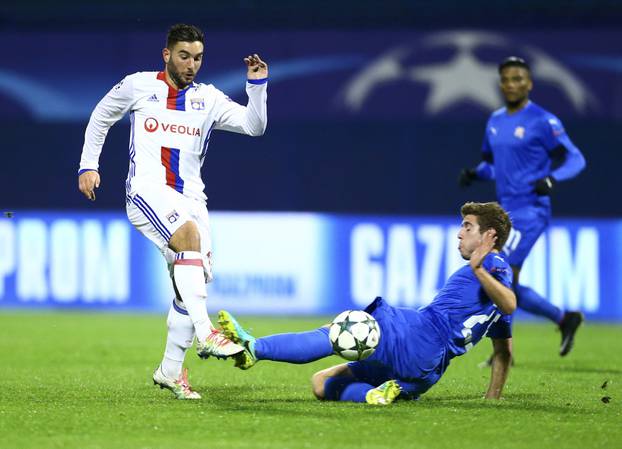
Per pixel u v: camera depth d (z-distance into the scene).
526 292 32.91
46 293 51.72
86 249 51.50
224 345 19.25
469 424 18.53
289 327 44.03
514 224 32.47
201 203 21.69
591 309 48.31
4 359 31.41
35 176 59.38
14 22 61.19
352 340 19.66
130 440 16.77
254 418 18.81
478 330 20.67
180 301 21.16
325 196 58.22
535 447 16.67
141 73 21.72
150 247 51.19
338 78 57.75
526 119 32.44
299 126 58.16
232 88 58.22
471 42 56.72
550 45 56.22
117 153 58.47
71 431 17.55
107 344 36.56
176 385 21.59
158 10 60.56
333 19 59.50
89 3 61.00
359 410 19.77
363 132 57.75
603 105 56.09
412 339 20.22
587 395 23.45
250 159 58.38
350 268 49.97
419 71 57.12
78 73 58.88
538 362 32.22
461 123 56.97
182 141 21.42
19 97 59.22
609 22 57.62
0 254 51.91
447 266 48.66
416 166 57.56
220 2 60.16
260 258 50.75
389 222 49.47
